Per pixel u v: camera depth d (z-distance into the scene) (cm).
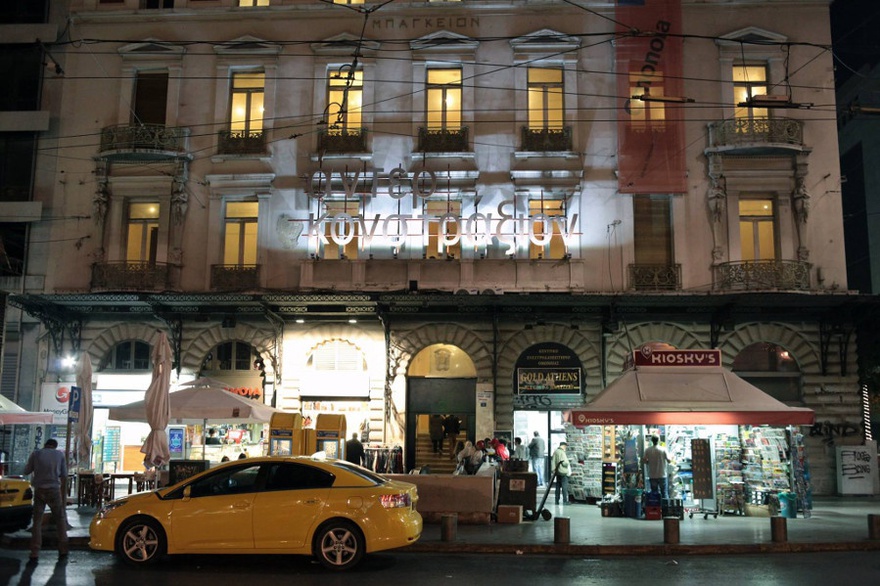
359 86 2594
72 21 2644
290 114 2570
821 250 2431
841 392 2392
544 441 2402
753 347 2447
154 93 2639
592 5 2555
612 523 1625
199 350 2489
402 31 2586
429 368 2473
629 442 1789
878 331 2458
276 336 2466
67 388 2475
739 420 1658
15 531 1502
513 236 2456
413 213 2502
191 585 1023
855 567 1178
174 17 2633
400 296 2303
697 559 1260
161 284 2470
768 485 1766
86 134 2612
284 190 2531
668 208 2497
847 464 2325
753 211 2488
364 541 1134
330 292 2327
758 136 2416
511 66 2548
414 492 1217
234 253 2548
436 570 1145
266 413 1831
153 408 1666
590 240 2462
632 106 2522
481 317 2448
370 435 2406
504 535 1437
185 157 2550
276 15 2609
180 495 1171
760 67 2539
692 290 2420
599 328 2439
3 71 2664
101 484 1842
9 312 2575
